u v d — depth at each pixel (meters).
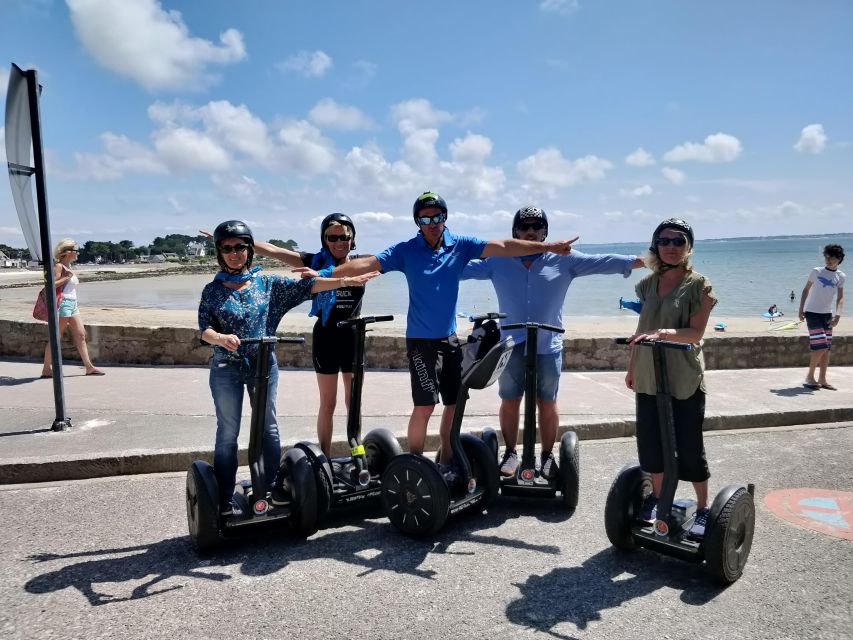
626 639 2.62
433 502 3.59
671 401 3.21
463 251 3.95
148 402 6.55
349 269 3.83
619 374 8.34
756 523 3.88
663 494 3.17
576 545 3.60
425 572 3.25
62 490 4.43
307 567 3.31
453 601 2.95
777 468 4.95
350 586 3.09
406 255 3.88
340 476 3.98
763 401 6.77
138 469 4.81
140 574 3.21
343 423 5.81
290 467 3.70
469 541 3.67
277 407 6.41
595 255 4.33
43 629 2.68
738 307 24.58
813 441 5.72
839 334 9.20
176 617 2.79
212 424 5.70
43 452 4.86
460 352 4.01
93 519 3.93
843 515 4.01
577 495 4.14
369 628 2.70
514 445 4.56
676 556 3.17
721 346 8.82
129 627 2.70
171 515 4.00
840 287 7.34
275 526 3.65
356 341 3.91
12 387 7.27
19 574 3.19
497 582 3.14
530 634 2.66
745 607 2.88
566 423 5.87
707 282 3.18
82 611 2.83
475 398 6.89
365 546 3.60
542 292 4.27
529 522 3.96
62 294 7.84
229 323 3.50
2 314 10.27
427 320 3.84
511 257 4.34
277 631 2.67
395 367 8.64
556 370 4.32
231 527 3.44
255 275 3.64
